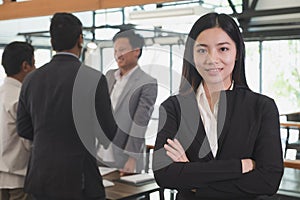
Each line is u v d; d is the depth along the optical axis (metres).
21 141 1.91
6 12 4.22
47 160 1.55
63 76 1.52
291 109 7.62
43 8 3.85
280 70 7.64
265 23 7.37
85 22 6.04
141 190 1.76
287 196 1.75
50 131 1.55
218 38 1.20
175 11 3.46
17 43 2.00
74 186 1.53
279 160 1.24
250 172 1.21
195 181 1.22
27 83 1.64
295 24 7.03
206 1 6.97
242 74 1.30
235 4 7.59
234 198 1.23
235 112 1.25
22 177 1.95
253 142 1.24
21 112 1.69
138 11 3.69
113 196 1.69
